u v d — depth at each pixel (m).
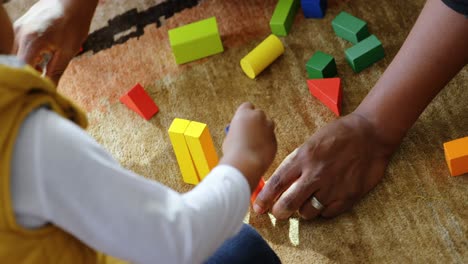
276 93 1.27
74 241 0.68
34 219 0.61
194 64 1.35
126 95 1.27
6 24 0.69
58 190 0.60
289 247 1.07
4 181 0.58
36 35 1.05
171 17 1.43
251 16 1.40
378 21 1.33
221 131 1.25
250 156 0.78
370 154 1.08
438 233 1.03
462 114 1.16
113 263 0.76
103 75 1.37
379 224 1.06
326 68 1.24
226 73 1.32
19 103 0.59
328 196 1.06
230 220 0.71
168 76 1.34
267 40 1.29
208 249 0.69
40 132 0.59
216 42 1.33
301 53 1.32
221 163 0.77
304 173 1.06
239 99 1.28
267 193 1.08
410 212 1.06
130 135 1.28
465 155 1.04
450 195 1.06
